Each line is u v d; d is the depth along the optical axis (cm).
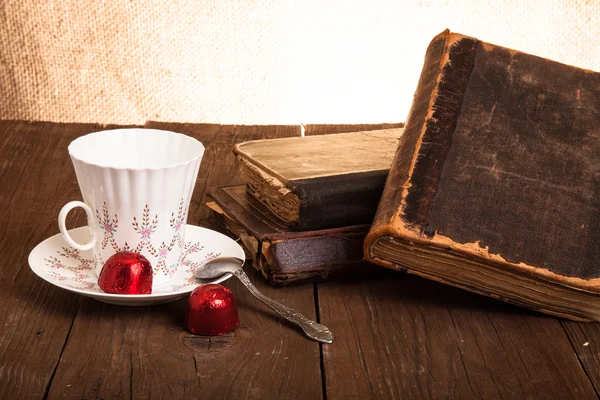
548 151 92
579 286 88
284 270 92
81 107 186
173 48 183
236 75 187
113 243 89
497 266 88
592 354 86
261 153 99
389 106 196
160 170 87
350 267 94
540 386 82
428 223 88
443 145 91
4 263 95
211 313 85
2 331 85
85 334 85
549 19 185
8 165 115
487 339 87
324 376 82
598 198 91
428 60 96
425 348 86
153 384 81
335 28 187
